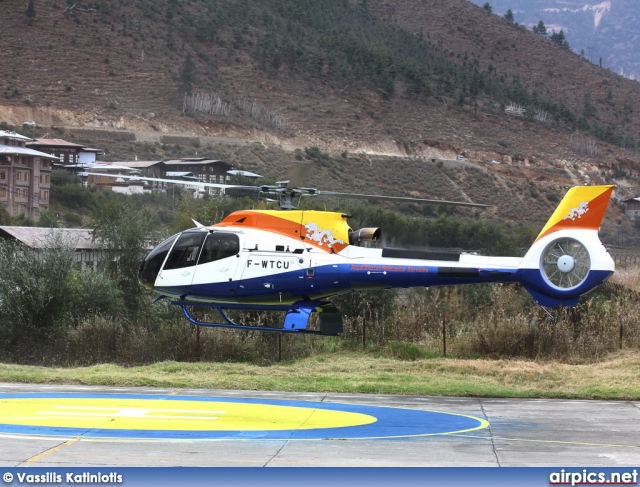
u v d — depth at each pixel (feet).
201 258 95.76
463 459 59.72
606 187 90.74
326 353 139.54
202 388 96.78
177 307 150.92
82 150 514.27
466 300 171.12
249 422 73.41
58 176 415.44
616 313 140.56
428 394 94.84
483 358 129.90
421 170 603.67
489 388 96.02
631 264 249.14
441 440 66.23
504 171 645.92
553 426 73.05
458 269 92.43
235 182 396.16
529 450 62.69
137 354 135.64
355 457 59.98
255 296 94.58
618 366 113.91
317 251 93.91
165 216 284.20
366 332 149.79
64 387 95.40
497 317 140.87
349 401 88.22
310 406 83.97
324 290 93.91
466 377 106.73
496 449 62.95
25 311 142.10
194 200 205.36
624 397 91.76
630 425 73.72
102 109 646.33
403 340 146.72
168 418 74.43
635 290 167.32
